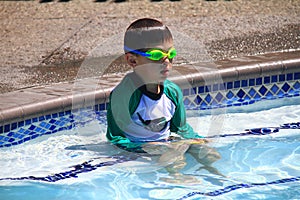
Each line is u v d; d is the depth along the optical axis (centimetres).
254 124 581
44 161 496
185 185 434
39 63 768
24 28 947
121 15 991
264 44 802
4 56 809
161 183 437
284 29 874
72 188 442
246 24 913
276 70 675
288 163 480
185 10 1009
